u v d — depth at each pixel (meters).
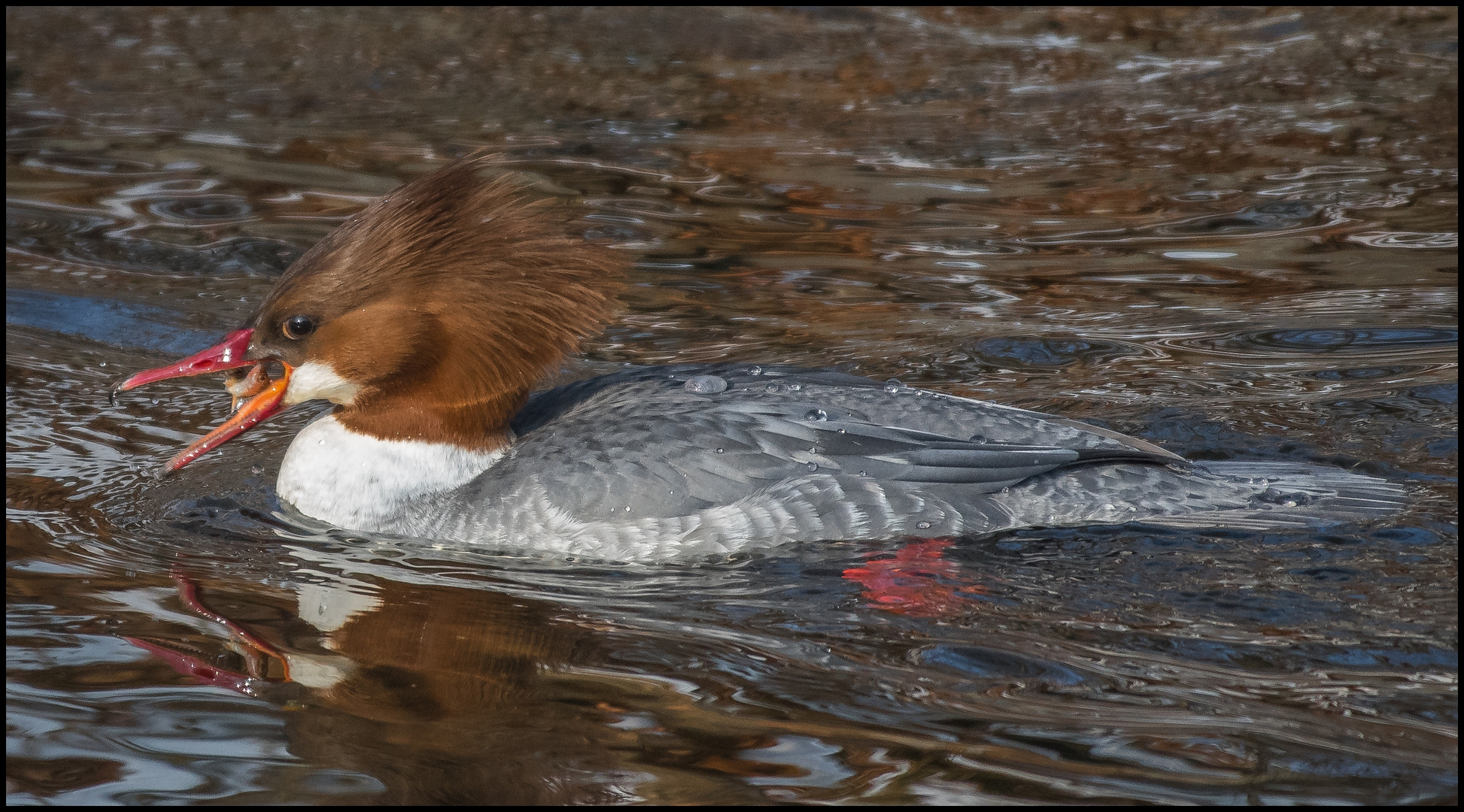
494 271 10.85
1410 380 13.67
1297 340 14.84
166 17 28.34
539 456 10.84
